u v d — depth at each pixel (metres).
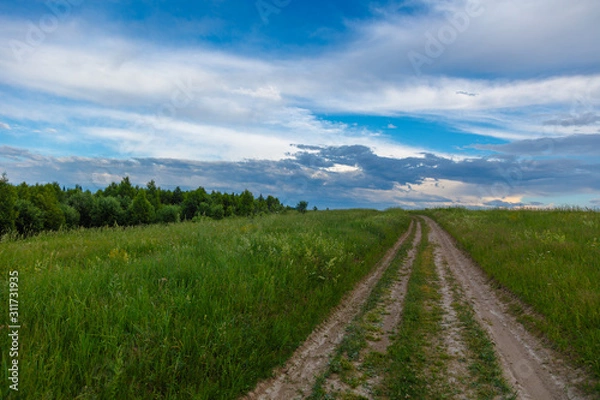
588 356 4.95
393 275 11.19
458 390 4.47
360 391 4.43
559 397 4.31
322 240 11.36
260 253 8.83
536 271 8.95
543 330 6.20
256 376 4.52
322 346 5.84
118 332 4.17
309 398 4.26
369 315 7.36
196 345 4.39
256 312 5.84
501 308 8.03
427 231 26.12
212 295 5.89
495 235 15.59
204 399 3.78
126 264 6.93
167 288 5.68
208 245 9.26
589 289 6.98
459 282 10.49
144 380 3.78
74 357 3.72
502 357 5.43
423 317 7.29
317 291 7.74
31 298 4.61
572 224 15.98
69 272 5.94
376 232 18.56
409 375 4.77
